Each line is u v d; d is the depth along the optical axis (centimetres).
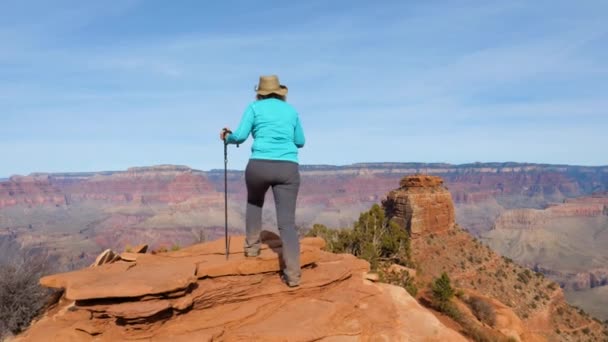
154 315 550
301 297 673
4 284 790
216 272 645
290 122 662
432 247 7544
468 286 6694
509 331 3098
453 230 8188
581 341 6194
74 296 529
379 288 743
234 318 593
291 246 661
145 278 578
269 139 649
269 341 557
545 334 6153
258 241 712
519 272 7362
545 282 7181
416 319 661
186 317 583
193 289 608
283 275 697
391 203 8431
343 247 3344
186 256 753
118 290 539
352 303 668
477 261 7356
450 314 2869
